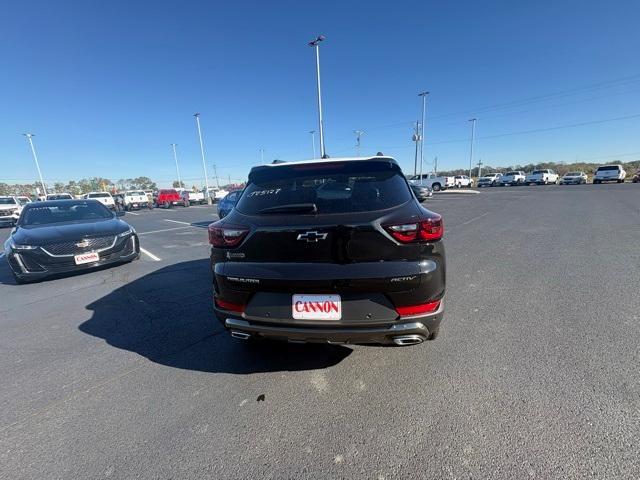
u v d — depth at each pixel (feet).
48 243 18.31
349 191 8.26
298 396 7.82
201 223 51.11
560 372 8.18
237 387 8.29
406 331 7.34
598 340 9.62
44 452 6.46
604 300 12.53
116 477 5.83
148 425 7.09
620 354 8.84
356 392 7.84
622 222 30.53
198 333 11.51
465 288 14.62
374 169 8.95
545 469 5.52
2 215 64.95
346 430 6.66
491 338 10.05
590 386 7.59
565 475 5.39
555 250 20.84
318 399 7.66
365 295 7.32
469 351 9.36
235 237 8.14
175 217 65.72
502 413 6.88
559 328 10.46
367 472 5.68
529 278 15.53
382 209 7.66
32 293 16.94
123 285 17.57
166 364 9.55
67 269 18.70
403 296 7.27
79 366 9.61
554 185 124.06
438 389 7.78
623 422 6.45
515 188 114.83
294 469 5.82
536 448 5.96
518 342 9.73
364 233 7.25
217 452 6.28
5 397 8.27
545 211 42.24
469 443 6.15
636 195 59.67
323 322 7.46
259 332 7.95
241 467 5.92
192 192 133.49
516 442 6.11
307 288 7.43
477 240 25.17
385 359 9.17
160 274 19.56
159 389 8.36
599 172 118.01
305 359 9.40
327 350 9.79
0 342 11.37
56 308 14.52
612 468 5.48
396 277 7.14
